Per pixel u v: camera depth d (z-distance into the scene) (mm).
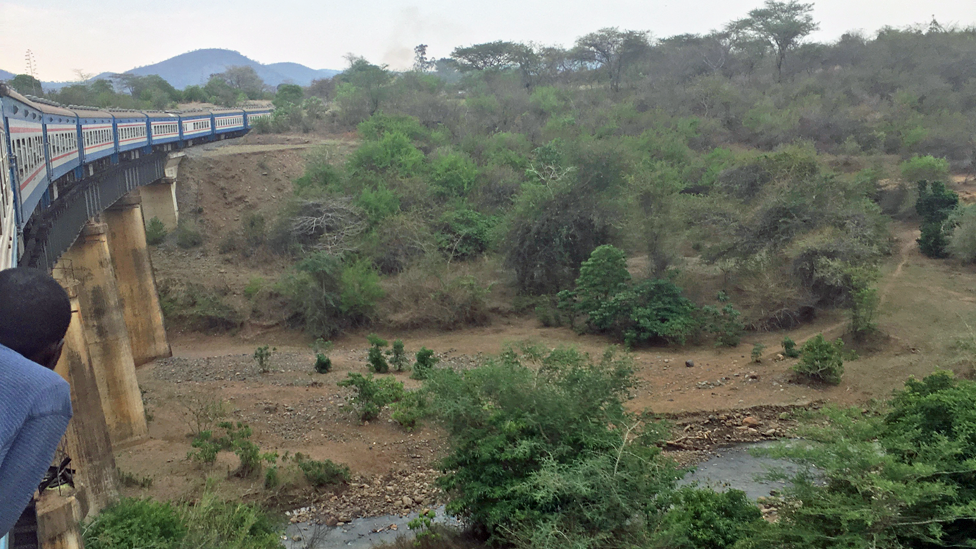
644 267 32469
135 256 28984
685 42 75625
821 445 10938
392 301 33000
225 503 12961
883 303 27797
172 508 11398
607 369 14258
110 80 81562
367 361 27766
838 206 31875
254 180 45219
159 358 29000
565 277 33688
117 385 20188
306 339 31594
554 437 12070
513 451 11617
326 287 32094
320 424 20547
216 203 43688
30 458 2104
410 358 27688
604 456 11234
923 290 29188
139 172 32938
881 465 9391
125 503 11055
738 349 26344
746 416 20328
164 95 75125
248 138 55156
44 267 16922
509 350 15883
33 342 2496
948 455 9484
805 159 35688
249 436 19000
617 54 73188
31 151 14102
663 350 27031
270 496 15898
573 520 10758
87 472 14945
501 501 11539
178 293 34312
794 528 9656
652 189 31109
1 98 11391
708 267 32594
